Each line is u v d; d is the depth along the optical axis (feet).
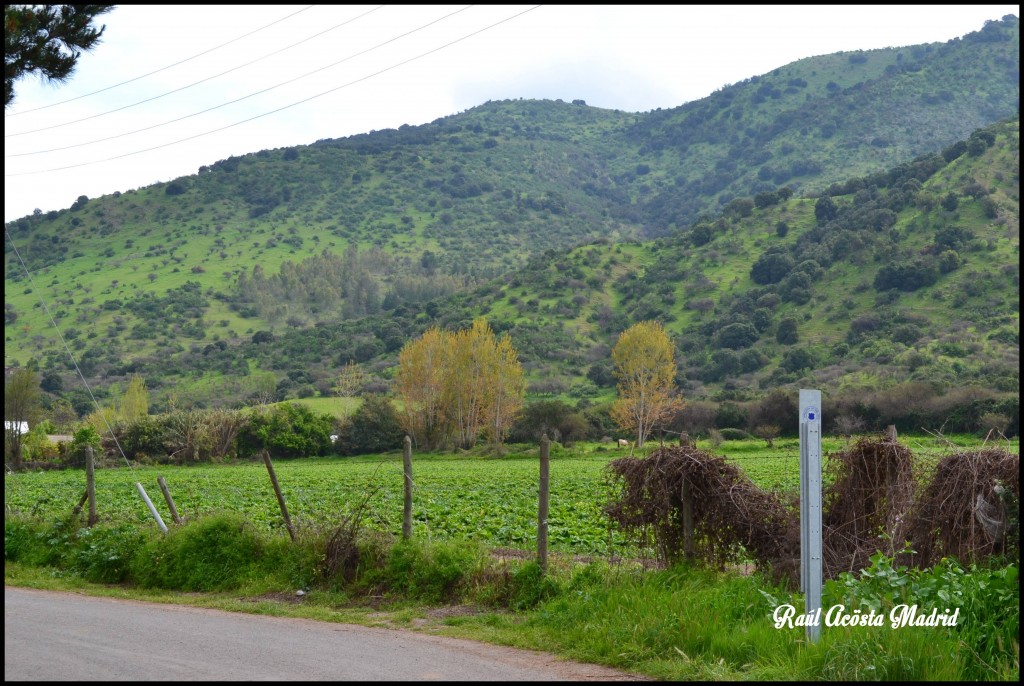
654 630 30.22
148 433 239.91
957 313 321.11
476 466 194.70
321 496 109.40
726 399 282.36
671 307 423.64
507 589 38.27
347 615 37.93
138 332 481.87
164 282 602.44
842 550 37.76
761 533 37.06
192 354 443.32
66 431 267.18
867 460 38.47
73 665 27.84
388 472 170.71
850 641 26.81
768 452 201.67
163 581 47.34
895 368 282.97
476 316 447.83
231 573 46.06
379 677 26.73
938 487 37.60
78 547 53.06
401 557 41.57
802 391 28.71
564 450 239.91
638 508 38.42
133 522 56.29
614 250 513.45
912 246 379.76
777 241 463.42
